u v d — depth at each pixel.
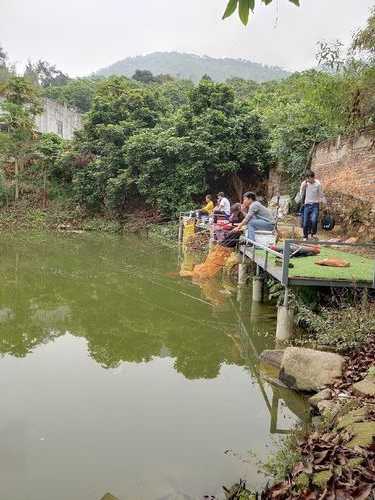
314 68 12.56
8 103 23.08
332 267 6.70
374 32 8.34
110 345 6.31
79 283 10.18
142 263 12.77
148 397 4.65
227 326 7.18
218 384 5.01
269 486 3.07
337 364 4.49
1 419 4.14
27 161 24.55
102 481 3.25
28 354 5.90
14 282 10.21
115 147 21.61
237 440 3.82
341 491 2.45
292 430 3.88
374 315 5.24
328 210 11.34
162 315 7.78
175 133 19.59
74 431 3.94
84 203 23.02
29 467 3.41
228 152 18.52
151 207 20.78
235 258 10.82
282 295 6.83
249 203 9.49
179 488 3.15
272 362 5.32
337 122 10.45
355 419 3.30
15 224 21.41
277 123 16.12
